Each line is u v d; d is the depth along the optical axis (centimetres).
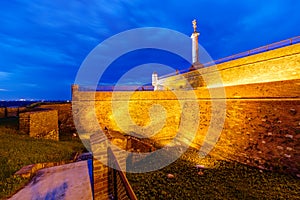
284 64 1259
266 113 968
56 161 672
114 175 429
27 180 498
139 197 639
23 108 2042
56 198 411
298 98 838
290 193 641
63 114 1781
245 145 994
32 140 930
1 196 410
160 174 864
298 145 768
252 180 768
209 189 705
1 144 753
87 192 439
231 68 1669
